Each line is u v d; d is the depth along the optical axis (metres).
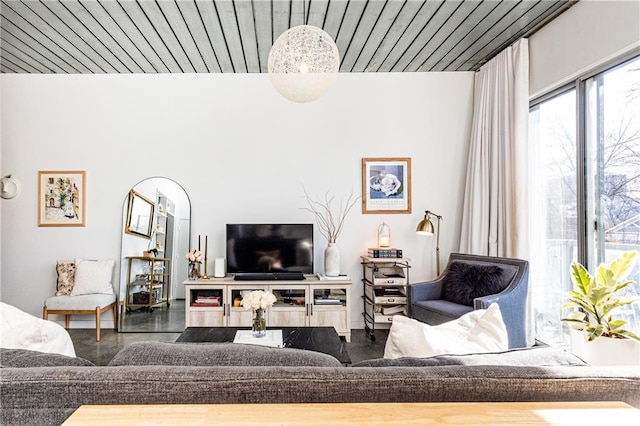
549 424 0.78
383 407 0.85
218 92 4.45
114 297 4.26
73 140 4.42
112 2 2.98
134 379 0.91
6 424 0.90
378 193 4.49
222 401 0.90
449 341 1.22
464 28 3.44
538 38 3.50
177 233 4.41
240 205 4.45
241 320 3.90
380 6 3.07
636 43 2.53
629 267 2.22
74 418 0.79
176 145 4.45
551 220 3.53
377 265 4.18
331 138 4.49
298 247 4.25
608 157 2.89
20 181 4.39
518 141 3.58
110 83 4.43
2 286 4.36
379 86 4.51
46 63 4.13
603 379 0.93
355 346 3.81
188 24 3.32
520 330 3.05
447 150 4.52
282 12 3.14
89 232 4.41
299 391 0.91
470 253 4.23
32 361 1.05
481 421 0.79
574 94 3.23
